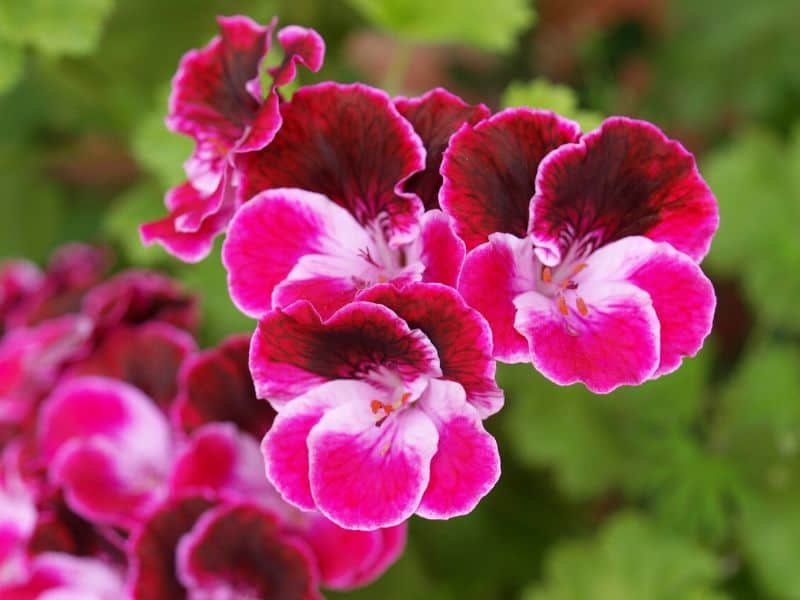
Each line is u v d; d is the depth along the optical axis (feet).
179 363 1.77
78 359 1.78
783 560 2.07
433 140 1.50
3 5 1.92
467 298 1.44
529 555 2.13
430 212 1.47
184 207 1.57
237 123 1.57
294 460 1.46
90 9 1.94
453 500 1.45
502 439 2.12
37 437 1.76
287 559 1.63
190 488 1.65
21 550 1.71
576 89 2.61
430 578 2.09
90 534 1.70
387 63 2.58
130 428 1.75
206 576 1.64
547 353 1.44
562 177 1.46
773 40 2.39
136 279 1.85
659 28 2.59
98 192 2.52
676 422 2.08
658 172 1.48
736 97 2.43
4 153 2.41
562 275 1.50
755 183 2.17
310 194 1.50
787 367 2.13
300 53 1.53
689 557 2.02
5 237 2.42
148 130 1.93
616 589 2.01
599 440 2.07
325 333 1.44
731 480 2.08
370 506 1.44
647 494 2.11
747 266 2.16
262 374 1.46
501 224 1.47
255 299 1.49
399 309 1.43
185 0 2.12
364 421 1.47
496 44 1.87
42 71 2.20
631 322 1.46
